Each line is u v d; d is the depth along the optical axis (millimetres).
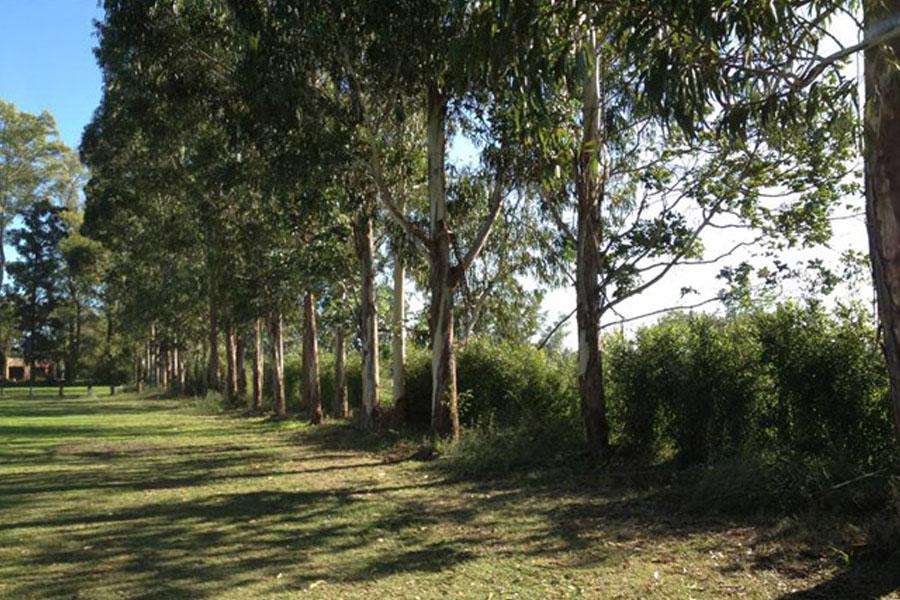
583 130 12922
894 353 5645
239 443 20812
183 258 37125
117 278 49688
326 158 14250
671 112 7270
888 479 8227
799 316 10695
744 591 6113
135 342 63344
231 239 26391
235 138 15109
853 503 8242
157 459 17297
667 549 7602
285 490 12234
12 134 73688
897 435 5691
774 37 6262
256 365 34938
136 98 19688
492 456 13625
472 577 6832
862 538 6961
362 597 6289
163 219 31719
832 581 6176
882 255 5633
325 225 19547
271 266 24328
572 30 7664
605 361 14445
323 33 13008
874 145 5590
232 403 38688
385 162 16734
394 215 16312
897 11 5137
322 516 9906
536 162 14383
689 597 6047
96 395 61750
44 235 76812
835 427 10023
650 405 12789
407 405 21250
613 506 9953
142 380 74312
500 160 15398
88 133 28734
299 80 13625
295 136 14125
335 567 7266
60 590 6551
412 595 6324
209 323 46031
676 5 6020
